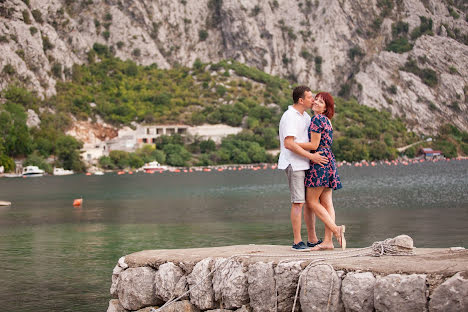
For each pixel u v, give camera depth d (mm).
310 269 11602
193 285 13141
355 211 54656
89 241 36938
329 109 14672
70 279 24234
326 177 14117
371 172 165125
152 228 44125
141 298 13789
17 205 71438
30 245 35375
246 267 12523
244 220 48656
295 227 14352
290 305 11922
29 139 196125
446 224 42000
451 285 9945
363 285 10945
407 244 12352
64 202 75688
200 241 36188
